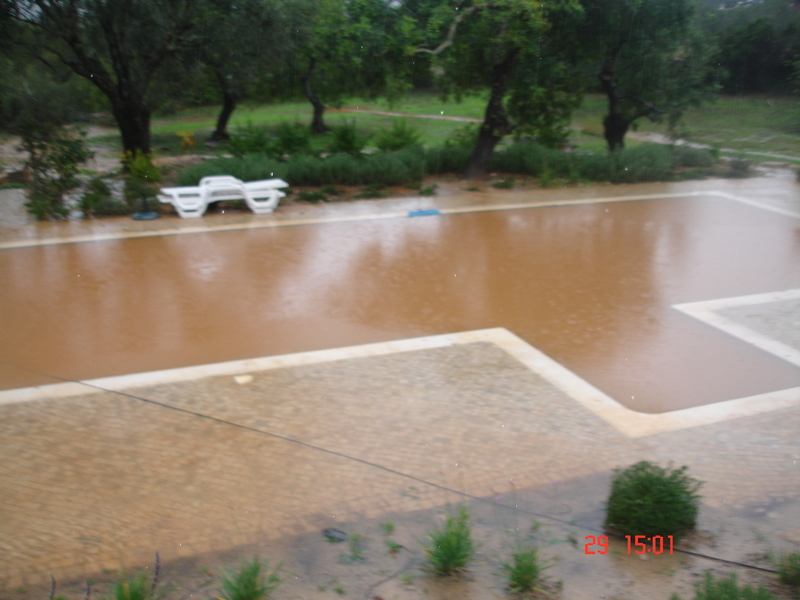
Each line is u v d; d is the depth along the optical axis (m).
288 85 25.33
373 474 4.30
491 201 13.13
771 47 26.58
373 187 14.07
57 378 5.69
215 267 8.98
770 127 22.17
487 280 8.59
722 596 2.99
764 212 12.05
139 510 3.90
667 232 10.84
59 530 3.71
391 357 6.29
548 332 6.96
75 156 12.27
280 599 3.18
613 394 5.59
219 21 15.85
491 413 5.21
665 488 3.74
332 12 16.92
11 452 4.50
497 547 3.61
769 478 4.31
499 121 15.08
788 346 6.55
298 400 5.37
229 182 12.55
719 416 5.20
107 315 7.28
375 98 18.50
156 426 4.90
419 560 3.50
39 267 8.88
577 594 3.23
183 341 6.62
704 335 6.87
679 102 16.61
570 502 4.04
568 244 10.20
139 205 11.94
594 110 27.41
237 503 3.97
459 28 14.95
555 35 15.23
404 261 9.36
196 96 22.52
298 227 11.12
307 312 7.46
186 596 3.21
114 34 14.94
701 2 27.12
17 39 14.34
